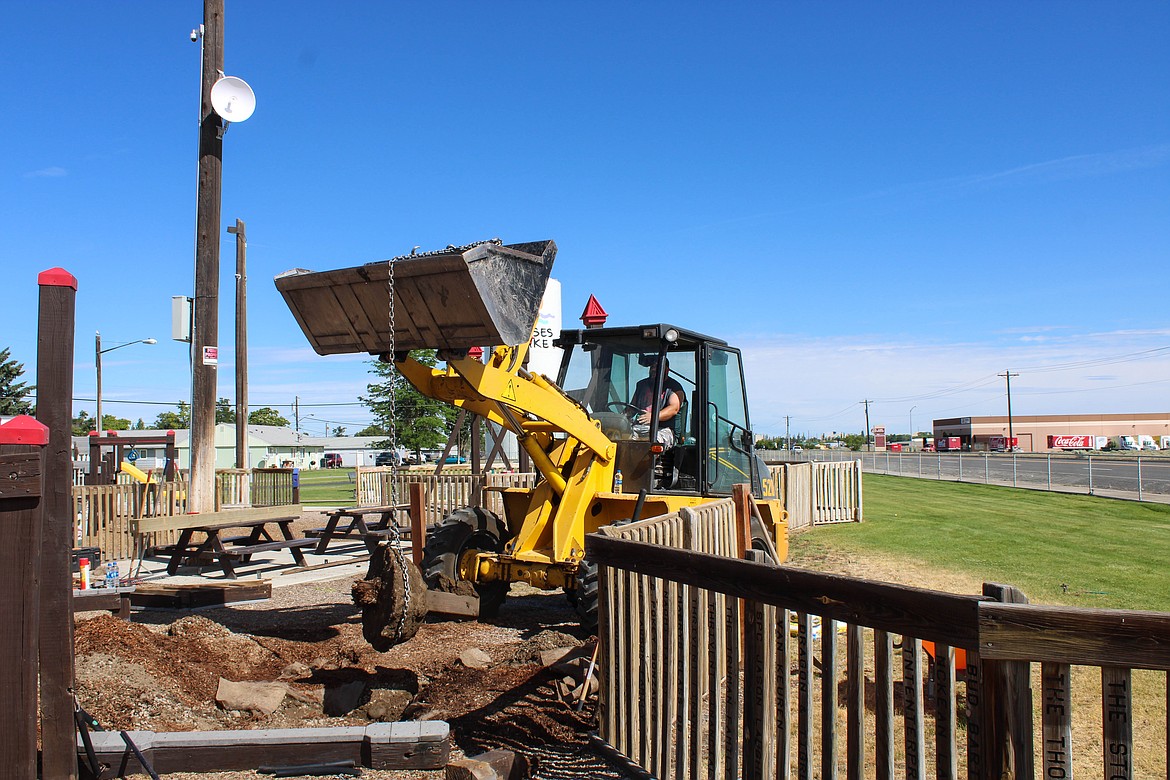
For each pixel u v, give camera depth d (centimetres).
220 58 1266
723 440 822
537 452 680
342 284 564
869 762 457
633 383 784
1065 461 4691
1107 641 234
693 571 373
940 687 268
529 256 550
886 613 279
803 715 317
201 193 1254
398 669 604
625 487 728
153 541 1259
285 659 638
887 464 4122
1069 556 1085
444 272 516
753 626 342
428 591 629
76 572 974
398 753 420
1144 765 450
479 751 455
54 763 350
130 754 401
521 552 705
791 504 1508
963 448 9700
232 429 5200
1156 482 2669
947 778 265
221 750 413
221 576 1075
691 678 379
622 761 419
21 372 4684
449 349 555
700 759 372
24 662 320
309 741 420
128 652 545
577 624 771
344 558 1249
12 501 320
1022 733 243
